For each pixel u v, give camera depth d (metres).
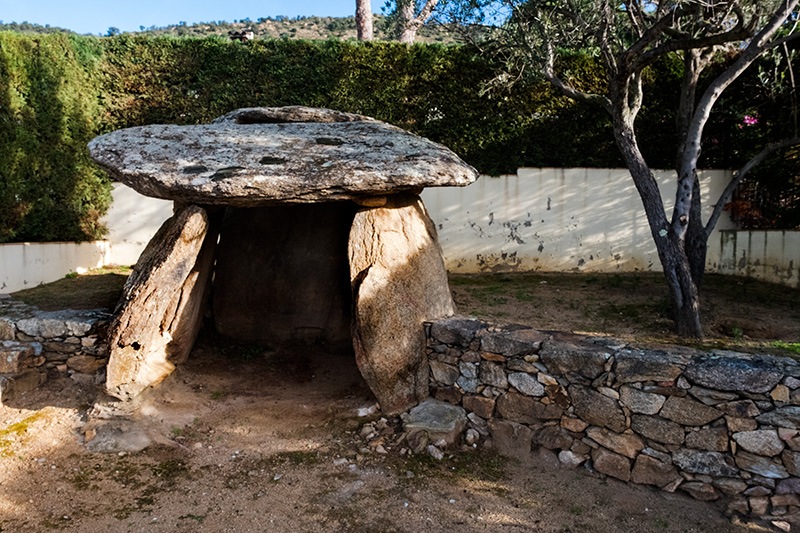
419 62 9.30
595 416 4.58
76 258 8.46
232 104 9.26
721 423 4.09
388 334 5.29
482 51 8.32
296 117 7.34
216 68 9.24
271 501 4.26
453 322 5.55
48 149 8.20
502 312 6.35
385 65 9.31
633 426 4.42
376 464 4.77
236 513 4.10
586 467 4.68
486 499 4.35
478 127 9.27
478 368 5.21
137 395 5.12
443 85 9.31
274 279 7.05
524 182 8.95
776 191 8.53
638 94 6.43
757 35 5.28
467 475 4.68
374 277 5.33
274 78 9.30
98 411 5.11
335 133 6.39
